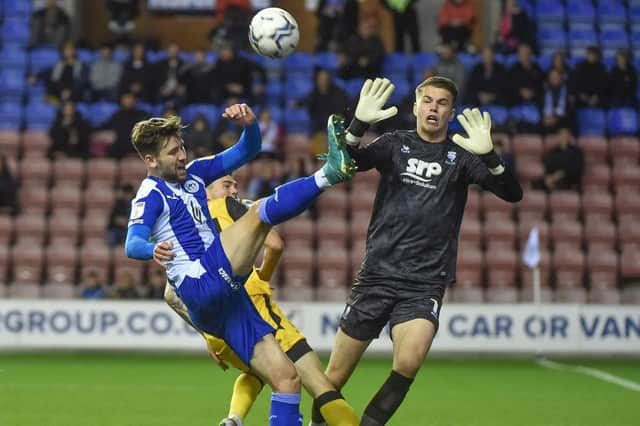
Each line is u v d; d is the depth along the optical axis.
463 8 62.94
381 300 19.77
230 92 58.28
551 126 58.31
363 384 36.56
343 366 20.25
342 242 53.62
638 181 57.31
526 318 48.06
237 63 58.53
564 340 48.12
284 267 52.66
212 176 19.38
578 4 66.50
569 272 53.53
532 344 47.97
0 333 47.22
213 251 17.89
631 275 54.00
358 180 56.03
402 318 19.33
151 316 47.53
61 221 54.09
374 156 20.14
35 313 47.34
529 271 53.31
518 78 59.03
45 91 60.69
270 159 55.47
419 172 19.92
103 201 55.22
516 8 62.88
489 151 19.25
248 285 20.70
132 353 48.41
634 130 59.97
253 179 54.69
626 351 48.25
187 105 58.62
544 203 55.53
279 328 20.19
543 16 66.06
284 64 63.03
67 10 67.06
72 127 56.66
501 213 55.16
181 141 18.72
